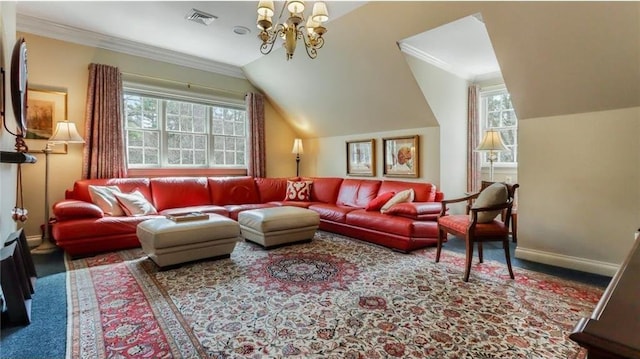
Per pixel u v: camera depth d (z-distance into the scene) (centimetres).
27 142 360
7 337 170
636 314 51
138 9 331
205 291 233
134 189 399
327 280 255
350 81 432
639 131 258
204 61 489
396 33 335
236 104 539
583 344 47
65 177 384
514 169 428
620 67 244
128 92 430
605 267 276
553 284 250
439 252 306
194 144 497
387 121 461
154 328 181
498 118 449
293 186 518
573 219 292
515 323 188
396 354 158
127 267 284
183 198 436
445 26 306
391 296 225
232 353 158
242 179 504
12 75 201
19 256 204
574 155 290
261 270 278
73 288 237
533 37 262
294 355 157
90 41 397
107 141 399
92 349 160
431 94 396
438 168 418
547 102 295
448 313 200
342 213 410
